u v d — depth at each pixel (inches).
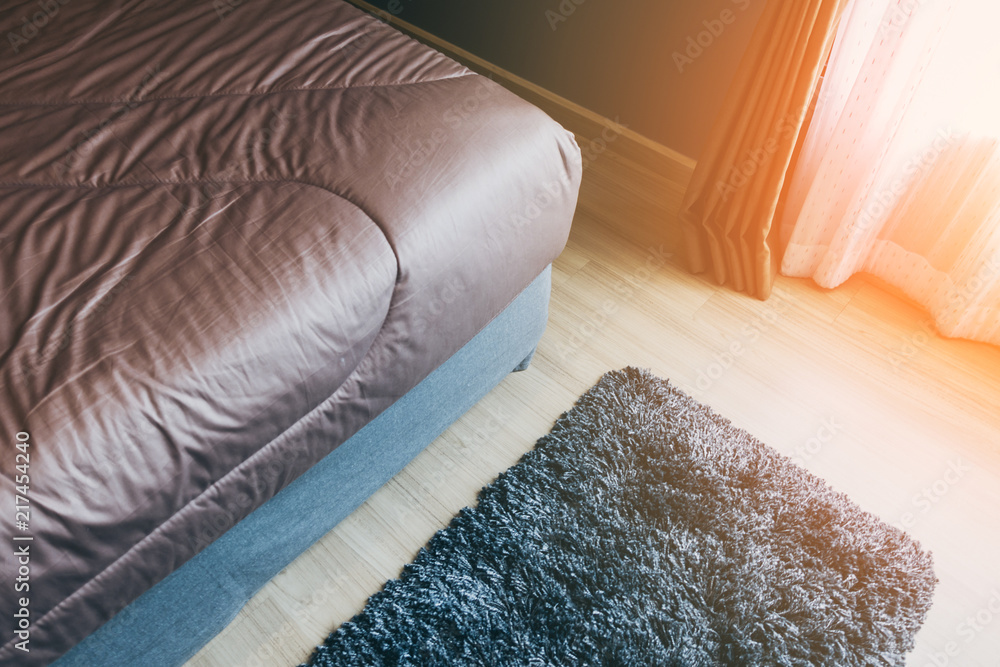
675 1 72.5
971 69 57.9
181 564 37.7
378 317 40.2
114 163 41.9
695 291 72.8
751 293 72.6
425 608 47.3
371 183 41.7
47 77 46.6
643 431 58.7
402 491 54.6
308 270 37.7
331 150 43.1
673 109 80.5
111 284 35.7
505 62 92.8
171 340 34.0
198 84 46.9
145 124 44.1
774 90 61.6
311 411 39.8
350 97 46.7
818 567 51.4
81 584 32.6
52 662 33.7
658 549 51.2
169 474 33.4
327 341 37.8
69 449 30.6
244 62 48.5
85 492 30.9
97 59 48.0
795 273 74.4
